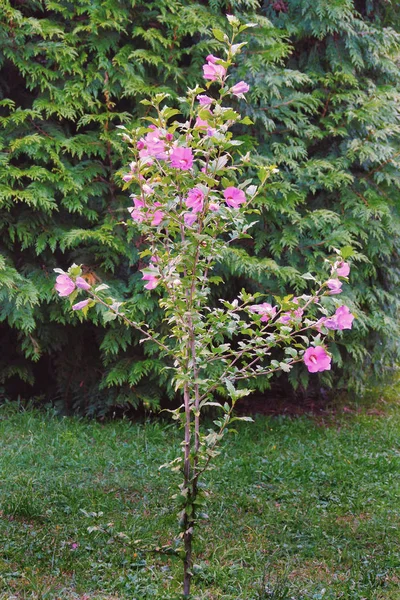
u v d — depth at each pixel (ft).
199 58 22.35
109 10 21.17
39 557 12.35
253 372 10.67
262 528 14.57
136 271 22.70
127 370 22.62
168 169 10.28
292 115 22.75
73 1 21.52
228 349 10.63
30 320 20.95
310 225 22.93
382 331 24.54
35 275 21.70
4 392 24.48
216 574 12.01
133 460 18.45
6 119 20.84
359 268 23.90
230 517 14.94
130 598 11.19
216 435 10.39
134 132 10.44
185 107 21.88
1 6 20.02
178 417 10.82
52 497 15.10
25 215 21.43
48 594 10.97
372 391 28.86
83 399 23.90
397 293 25.44
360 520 15.47
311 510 15.71
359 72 25.02
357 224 23.20
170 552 10.57
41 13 22.58
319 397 27.84
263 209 22.49
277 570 12.82
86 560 12.42
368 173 24.07
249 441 21.39
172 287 10.59
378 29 24.62
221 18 22.15
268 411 26.00
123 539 12.54
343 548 14.01
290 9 23.56
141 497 15.94
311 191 24.09
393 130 23.54
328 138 24.18
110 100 22.47
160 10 22.26
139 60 21.48
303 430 23.49
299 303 10.49
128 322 10.71
